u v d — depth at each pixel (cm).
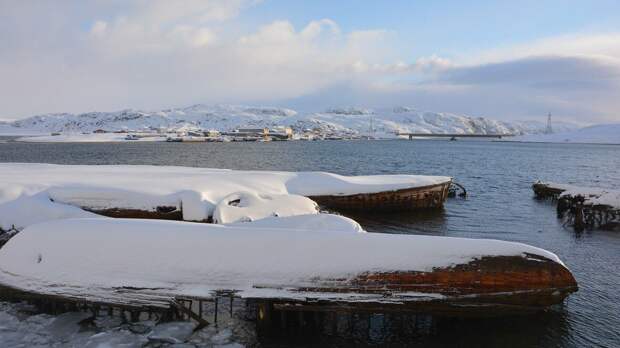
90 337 923
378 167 6194
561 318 1067
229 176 2461
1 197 1766
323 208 2330
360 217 2469
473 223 2386
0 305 1053
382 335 977
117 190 1828
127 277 965
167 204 1758
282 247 968
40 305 1032
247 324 999
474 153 11312
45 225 1070
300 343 934
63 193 1825
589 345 954
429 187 2672
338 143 19550
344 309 933
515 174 5512
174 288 945
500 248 973
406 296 927
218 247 975
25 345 886
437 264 945
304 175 2647
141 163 6650
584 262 1630
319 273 937
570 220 2441
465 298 934
